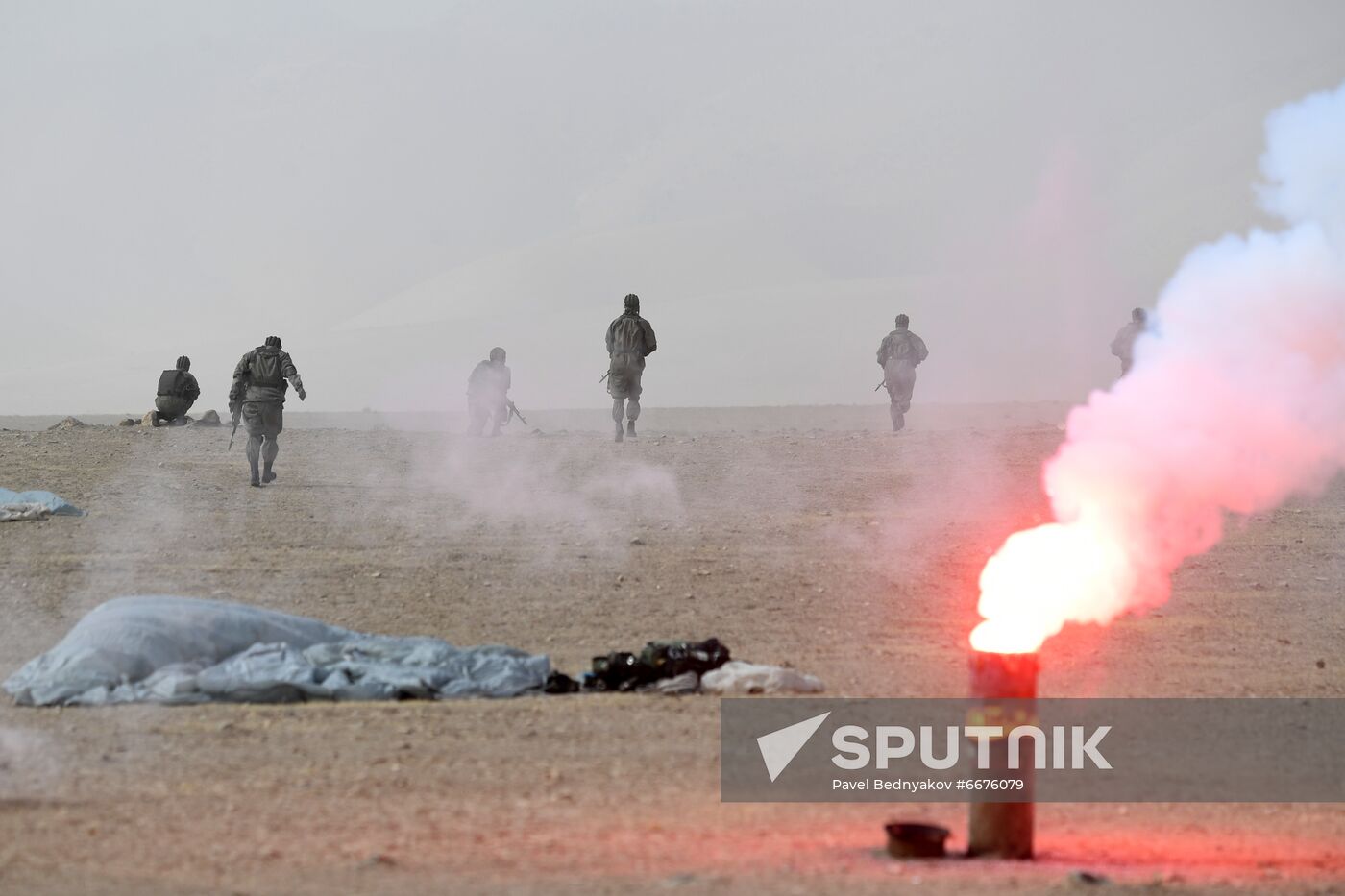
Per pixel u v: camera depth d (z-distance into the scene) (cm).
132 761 2588
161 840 2111
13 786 2414
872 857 2102
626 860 2048
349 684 3145
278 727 2858
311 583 4547
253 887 1883
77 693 3070
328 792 2394
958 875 1995
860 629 4044
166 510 6119
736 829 2245
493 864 2008
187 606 3331
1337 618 4322
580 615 4153
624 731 2869
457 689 3172
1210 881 2020
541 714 3005
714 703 3139
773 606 4328
